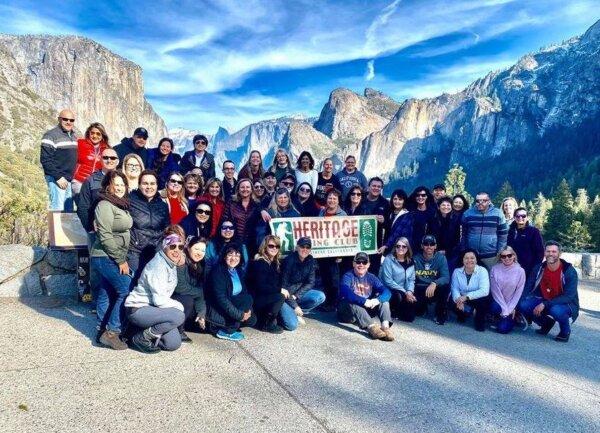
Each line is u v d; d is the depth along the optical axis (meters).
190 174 6.60
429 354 5.04
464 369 4.62
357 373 4.32
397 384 4.12
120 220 4.39
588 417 3.68
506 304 6.22
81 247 5.96
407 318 6.49
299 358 4.65
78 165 6.22
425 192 7.17
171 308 4.44
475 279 6.39
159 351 4.55
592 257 12.59
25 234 7.63
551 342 5.94
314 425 3.27
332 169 8.54
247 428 3.17
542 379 4.47
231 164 7.91
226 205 6.49
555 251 6.16
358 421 3.38
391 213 7.40
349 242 7.17
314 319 6.38
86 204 4.79
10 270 6.12
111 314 4.49
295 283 5.98
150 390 3.65
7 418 3.07
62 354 4.26
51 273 6.38
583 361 5.17
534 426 3.47
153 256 4.93
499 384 4.27
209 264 5.70
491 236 6.90
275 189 7.69
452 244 7.32
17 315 5.33
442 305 6.51
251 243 6.62
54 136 6.24
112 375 3.88
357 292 5.91
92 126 6.26
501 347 5.54
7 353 4.18
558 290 6.19
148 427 3.09
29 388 3.53
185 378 3.93
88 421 3.11
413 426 3.36
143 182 4.93
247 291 5.51
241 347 4.89
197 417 3.27
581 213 66.62
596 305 8.82
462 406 3.75
